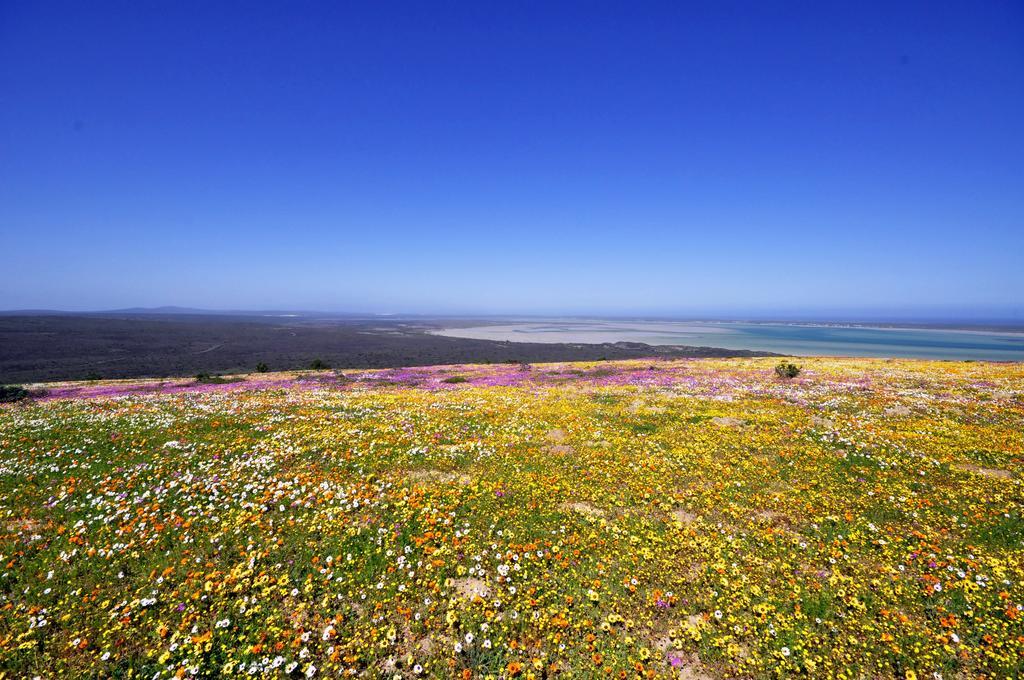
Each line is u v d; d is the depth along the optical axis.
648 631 8.34
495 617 8.56
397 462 16.20
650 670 7.46
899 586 9.17
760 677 7.33
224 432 19.53
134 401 28.27
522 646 7.95
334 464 15.92
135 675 7.31
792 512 12.35
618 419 22.38
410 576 9.73
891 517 11.94
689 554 10.51
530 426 21.16
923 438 17.55
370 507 12.62
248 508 12.54
